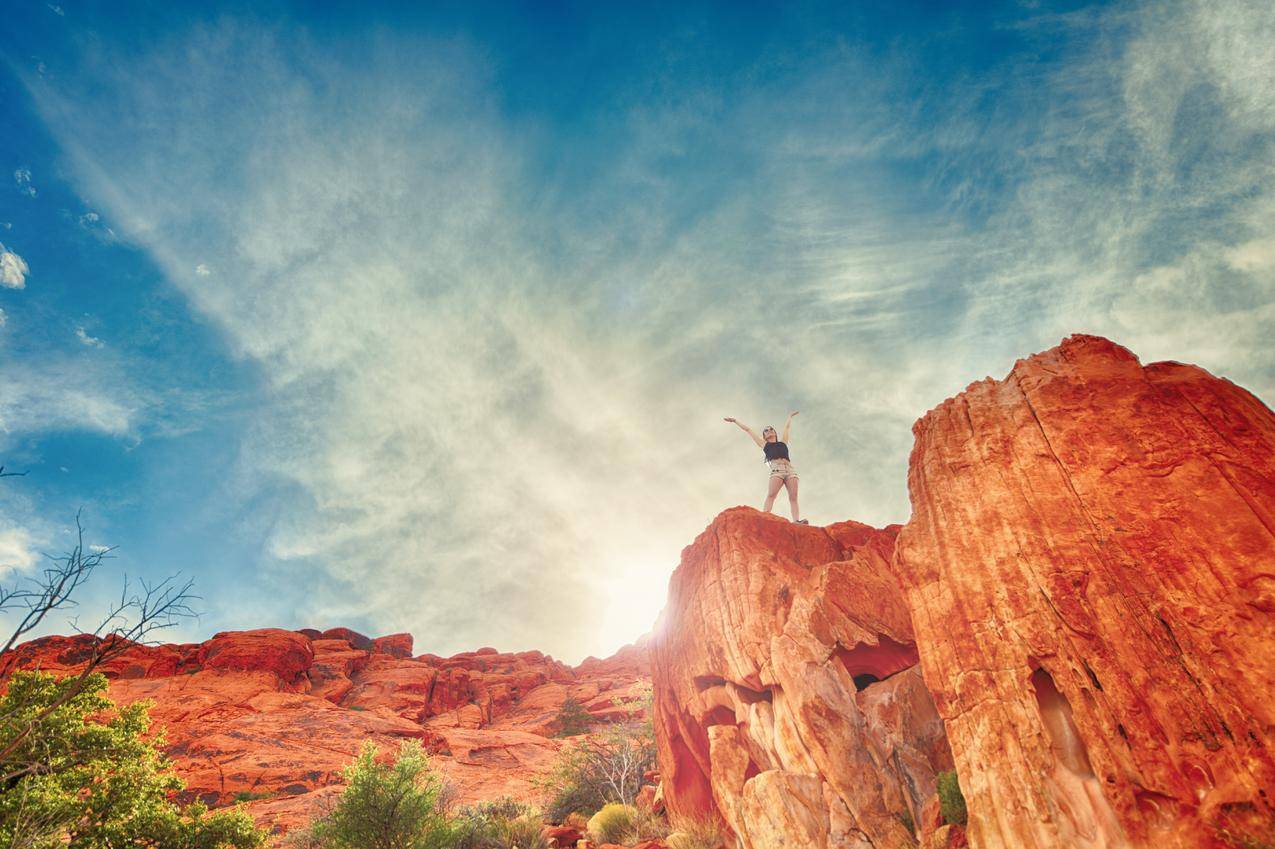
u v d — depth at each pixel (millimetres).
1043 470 6887
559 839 17156
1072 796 5391
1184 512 5789
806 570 12562
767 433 15477
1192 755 4852
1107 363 7344
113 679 46312
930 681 6859
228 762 32375
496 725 59906
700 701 13031
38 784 11273
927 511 7734
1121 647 5543
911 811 8883
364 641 74062
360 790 16375
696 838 12078
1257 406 6316
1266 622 4953
